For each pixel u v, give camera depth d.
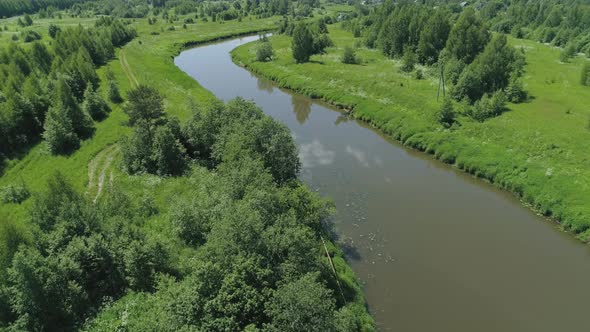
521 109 71.38
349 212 47.72
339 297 32.59
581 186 47.78
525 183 51.03
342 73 97.62
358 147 66.06
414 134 66.69
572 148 56.28
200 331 24.12
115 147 59.72
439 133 65.38
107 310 29.34
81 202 35.44
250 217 29.36
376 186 53.75
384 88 85.00
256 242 28.70
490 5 187.88
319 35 129.50
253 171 39.78
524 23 163.12
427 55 106.62
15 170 54.00
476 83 75.69
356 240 42.78
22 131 60.78
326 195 51.34
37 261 28.05
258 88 98.94
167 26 177.75
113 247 32.41
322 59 115.06
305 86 94.81
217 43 156.25
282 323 24.69
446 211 48.03
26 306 26.72
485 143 60.62
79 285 30.19
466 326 32.69
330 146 66.50
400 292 36.00
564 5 179.25
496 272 38.34
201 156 56.28
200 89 90.38
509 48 93.44
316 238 37.78
